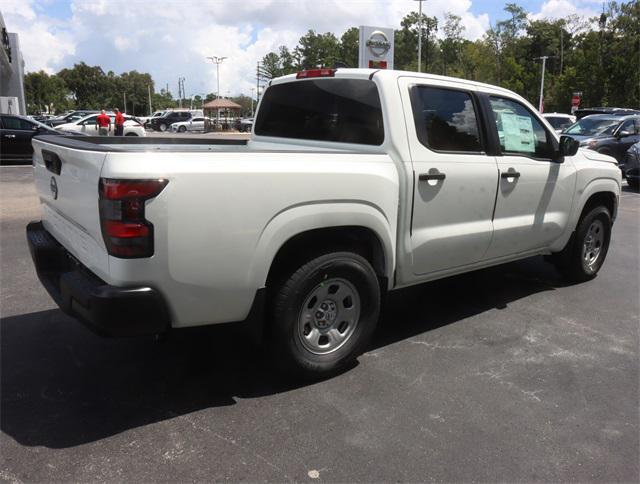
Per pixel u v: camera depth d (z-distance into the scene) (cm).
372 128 382
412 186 373
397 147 370
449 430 301
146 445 282
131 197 263
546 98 6294
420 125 385
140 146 449
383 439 291
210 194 281
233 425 302
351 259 343
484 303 509
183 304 288
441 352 401
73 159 298
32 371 359
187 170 274
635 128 1462
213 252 288
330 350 353
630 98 4506
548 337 432
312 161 321
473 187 417
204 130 5009
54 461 267
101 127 2600
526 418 315
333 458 274
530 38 8231
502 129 451
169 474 260
